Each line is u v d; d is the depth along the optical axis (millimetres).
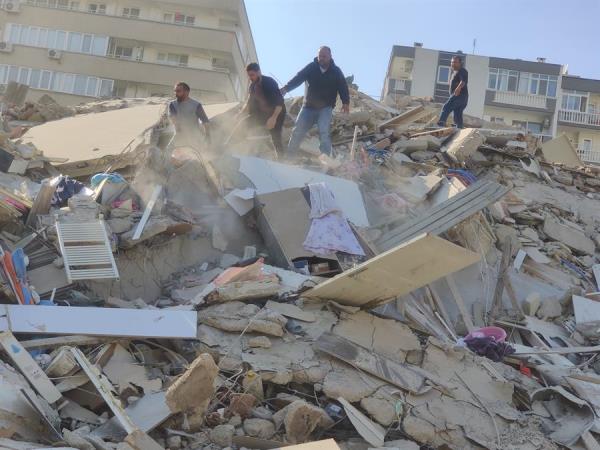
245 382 5531
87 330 5586
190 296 6949
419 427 5621
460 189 9547
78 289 6559
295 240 7742
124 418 4695
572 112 36938
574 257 10641
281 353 5895
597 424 6062
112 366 5496
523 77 37469
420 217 8852
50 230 6691
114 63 31469
